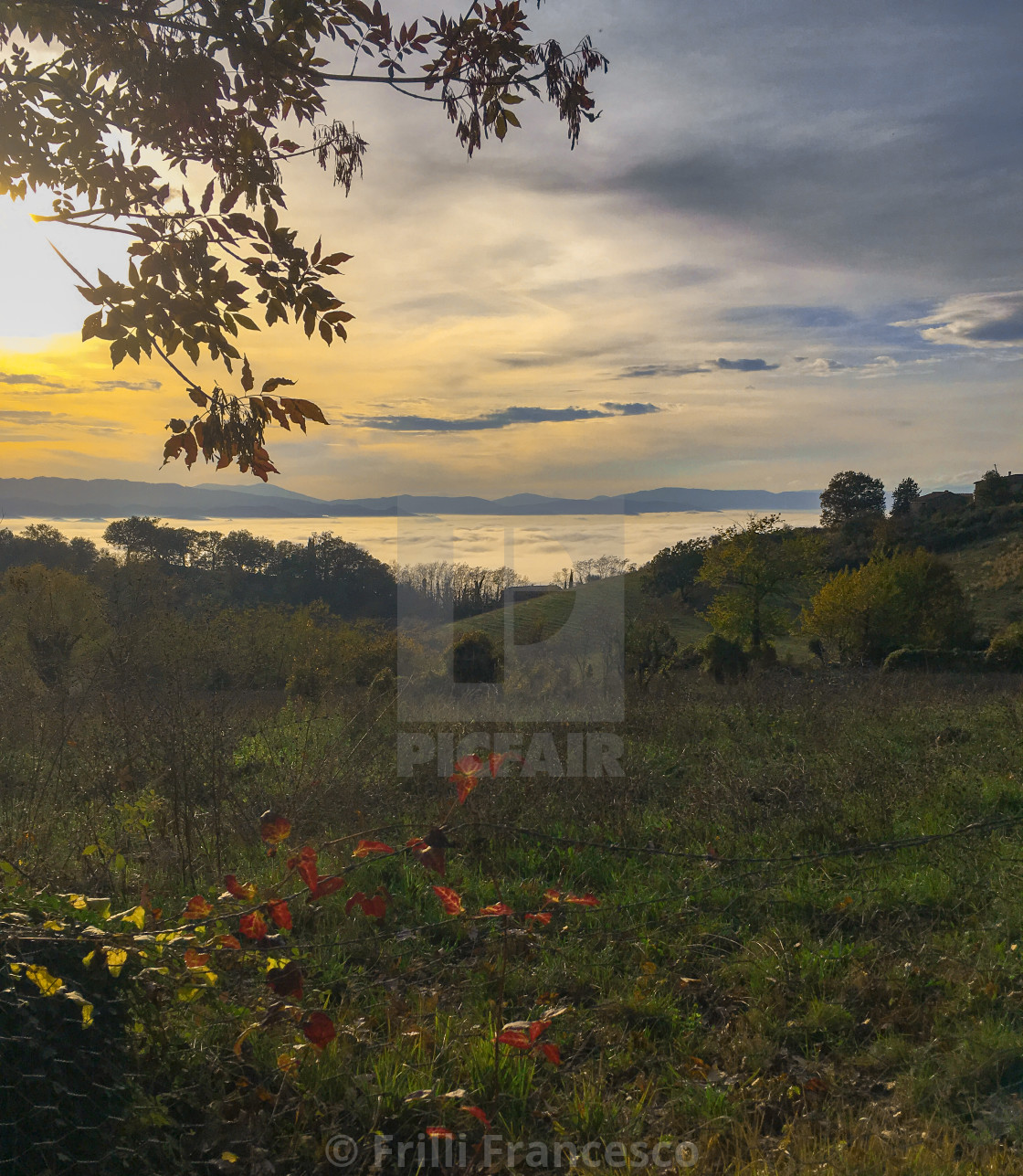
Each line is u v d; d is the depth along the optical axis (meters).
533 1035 2.65
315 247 2.72
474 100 3.07
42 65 2.95
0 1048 2.08
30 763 5.65
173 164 3.14
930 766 6.66
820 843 5.20
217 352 2.62
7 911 2.46
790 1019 3.29
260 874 4.57
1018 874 4.32
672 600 43.34
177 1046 2.61
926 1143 2.50
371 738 6.20
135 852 4.65
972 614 33.59
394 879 4.66
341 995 3.43
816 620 32.44
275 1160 2.39
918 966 3.59
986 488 69.12
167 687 6.14
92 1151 2.14
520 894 4.46
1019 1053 2.85
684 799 6.07
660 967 3.77
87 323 2.52
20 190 3.13
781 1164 2.40
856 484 88.75
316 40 3.08
